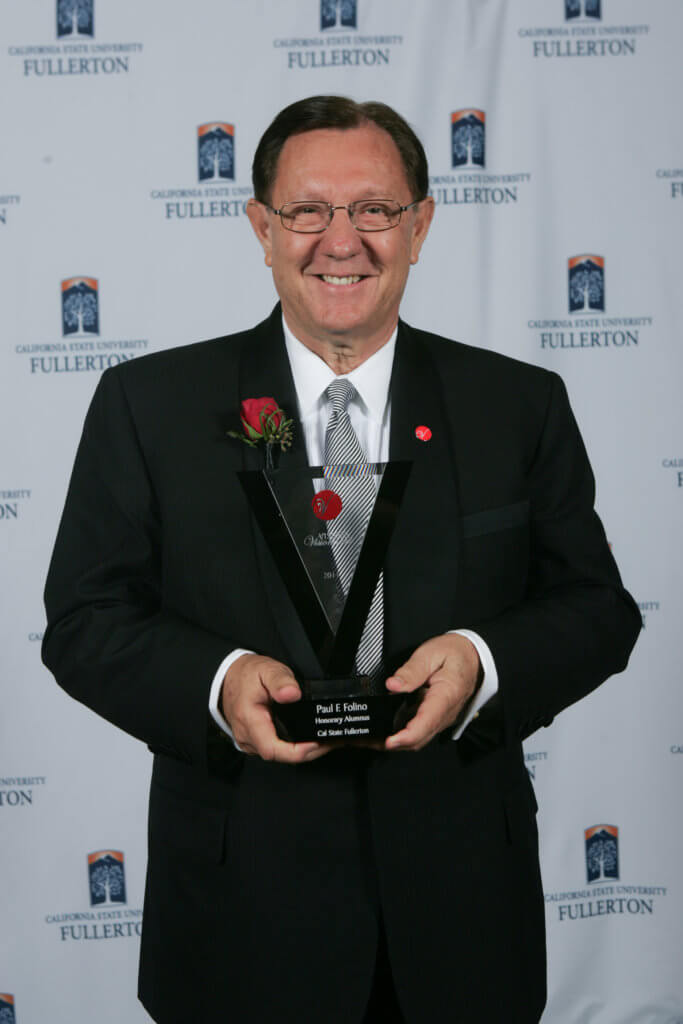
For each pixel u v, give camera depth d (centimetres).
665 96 235
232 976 125
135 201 233
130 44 231
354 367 137
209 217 234
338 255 128
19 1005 239
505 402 140
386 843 124
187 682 122
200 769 125
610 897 245
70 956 239
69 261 233
